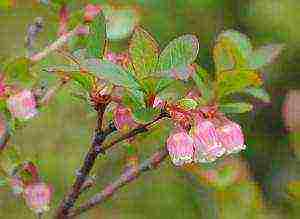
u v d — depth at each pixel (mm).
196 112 162
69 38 208
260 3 373
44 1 221
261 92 187
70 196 173
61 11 219
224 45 182
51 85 193
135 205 368
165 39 374
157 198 364
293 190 281
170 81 152
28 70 185
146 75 153
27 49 211
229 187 270
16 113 178
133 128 163
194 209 344
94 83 156
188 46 152
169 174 366
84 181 175
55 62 200
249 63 186
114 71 147
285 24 372
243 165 285
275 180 353
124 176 182
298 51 375
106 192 181
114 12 237
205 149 160
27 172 191
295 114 287
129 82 148
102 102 157
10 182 191
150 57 154
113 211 367
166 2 367
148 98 154
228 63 182
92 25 159
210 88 172
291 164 354
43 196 190
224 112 172
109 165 284
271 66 375
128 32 236
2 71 185
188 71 152
